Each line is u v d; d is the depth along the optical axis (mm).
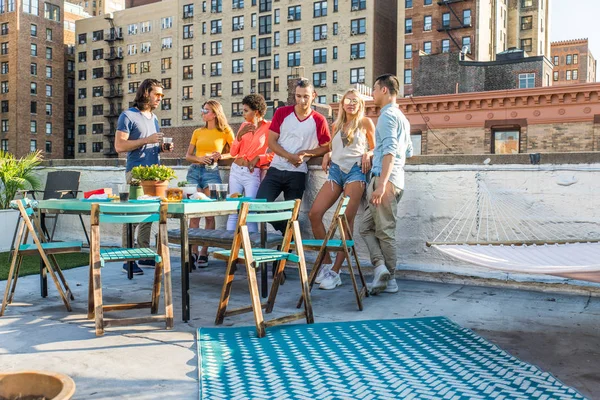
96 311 3709
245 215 3848
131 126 5871
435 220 5816
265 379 2881
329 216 6355
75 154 90125
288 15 66875
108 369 3053
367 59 61156
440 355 3273
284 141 5785
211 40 75875
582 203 5074
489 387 2764
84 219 8391
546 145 30469
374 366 3084
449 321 4078
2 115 83312
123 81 84438
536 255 3799
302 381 2854
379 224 4984
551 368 3086
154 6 81000
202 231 5238
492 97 31375
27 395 2363
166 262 3920
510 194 5410
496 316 4270
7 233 7887
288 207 4141
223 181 7145
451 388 2752
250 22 72438
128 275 5863
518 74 37562
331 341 3568
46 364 3129
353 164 5441
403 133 4953
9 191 8664
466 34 56500
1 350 3385
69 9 92938
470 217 5617
